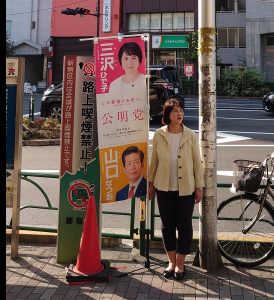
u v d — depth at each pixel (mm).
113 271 4195
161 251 4773
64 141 4340
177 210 4074
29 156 10602
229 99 29250
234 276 4086
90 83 4277
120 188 4219
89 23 37188
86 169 4344
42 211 6465
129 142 4191
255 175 4184
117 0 36438
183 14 35406
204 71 4117
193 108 21359
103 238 4895
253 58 34438
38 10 40656
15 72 4383
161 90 14398
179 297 3662
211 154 4141
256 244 4480
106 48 4102
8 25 41062
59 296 3688
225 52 35344
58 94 15219
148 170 4246
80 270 3988
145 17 36062
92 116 4301
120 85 4137
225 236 4648
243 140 12398
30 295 3703
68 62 4266
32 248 4836
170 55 35938
